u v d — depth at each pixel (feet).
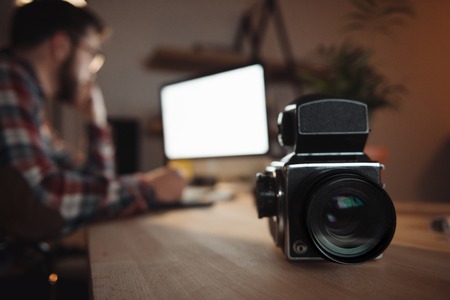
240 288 1.12
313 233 1.25
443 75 9.34
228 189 5.38
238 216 2.87
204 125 3.93
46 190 2.70
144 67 7.00
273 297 1.03
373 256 1.27
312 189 1.26
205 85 3.90
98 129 4.34
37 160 2.78
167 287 1.14
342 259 1.26
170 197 3.35
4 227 2.60
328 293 1.06
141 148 6.91
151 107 7.00
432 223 2.11
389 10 4.94
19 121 2.82
